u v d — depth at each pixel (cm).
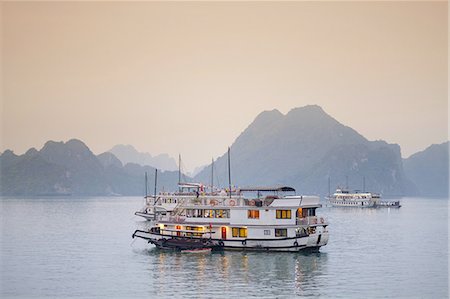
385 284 6912
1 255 9338
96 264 8262
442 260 8750
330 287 6719
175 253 8962
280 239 8619
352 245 10688
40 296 6431
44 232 13562
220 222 8862
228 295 6288
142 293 6431
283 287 6669
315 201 8994
